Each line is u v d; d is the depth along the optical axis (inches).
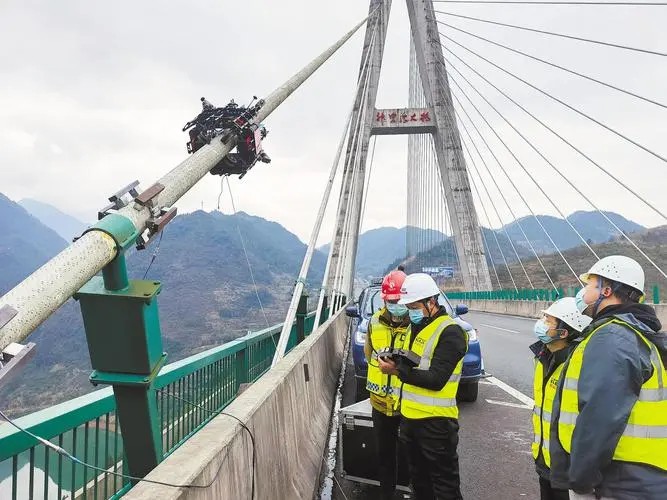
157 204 89.3
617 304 95.0
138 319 83.0
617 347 84.1
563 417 98.3
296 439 157.5
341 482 178.2
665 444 84.6
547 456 127.6
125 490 119.9
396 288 151.1
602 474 86.3
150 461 92.7
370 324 164.6
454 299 1855.3
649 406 84.6
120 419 89.8
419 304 139.1
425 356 136.6
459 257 1612.9
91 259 67.9
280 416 137.0
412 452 143.3
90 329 83.7
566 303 126.5
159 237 91.9
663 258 1980.8
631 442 84.5
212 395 190.2
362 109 1434.5
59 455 96.5
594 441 82.1
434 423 135.9
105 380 86.0
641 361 83.8
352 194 1075.9
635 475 83.6
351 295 1103.0
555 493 128.7
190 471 70.4
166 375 142.9
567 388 98.5
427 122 1696.6
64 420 97.5
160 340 91.4
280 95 169.6
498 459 202.4
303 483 147.9
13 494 83.9
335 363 364.5
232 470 87.6
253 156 139.5
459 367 139.8
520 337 636.1
